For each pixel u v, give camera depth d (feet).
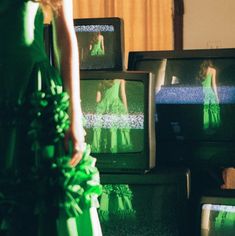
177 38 15.19
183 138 8.31
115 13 14.76
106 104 7.36
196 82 8.17
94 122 7.38
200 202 6.76
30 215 5.17
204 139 8.25
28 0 5.16
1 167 5.16
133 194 7.14
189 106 8.23
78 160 5.28
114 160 7.30
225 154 8.20
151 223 7.12
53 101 5.17
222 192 6.76
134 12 14.84
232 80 8.07
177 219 7.04
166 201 7.07
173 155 8.38
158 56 8.25
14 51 5.14
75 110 5.29
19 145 5.15
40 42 5.40
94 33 8.30
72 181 5.21
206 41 15.15
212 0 15.11
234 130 8.12
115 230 7.20
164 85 8.26
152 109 7.43
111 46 8.27
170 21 14.96
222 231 6.73
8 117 5.13
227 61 8.07
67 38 5.30
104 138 7.37
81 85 7.43
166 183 7.04
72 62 5.30
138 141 7.27
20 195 5.14
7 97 5.14
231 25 15.06
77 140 5.26
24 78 5.13
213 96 8.14
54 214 5.19
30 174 5.12
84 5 14.64
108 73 7.36
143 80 7.25
